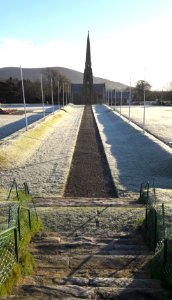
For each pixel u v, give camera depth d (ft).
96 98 547.08
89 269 32.99
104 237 44.39
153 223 43.45
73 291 27.30
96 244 39.93
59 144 142.92
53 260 34.63
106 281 29.60
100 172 100.48
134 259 34.91
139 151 125.29
